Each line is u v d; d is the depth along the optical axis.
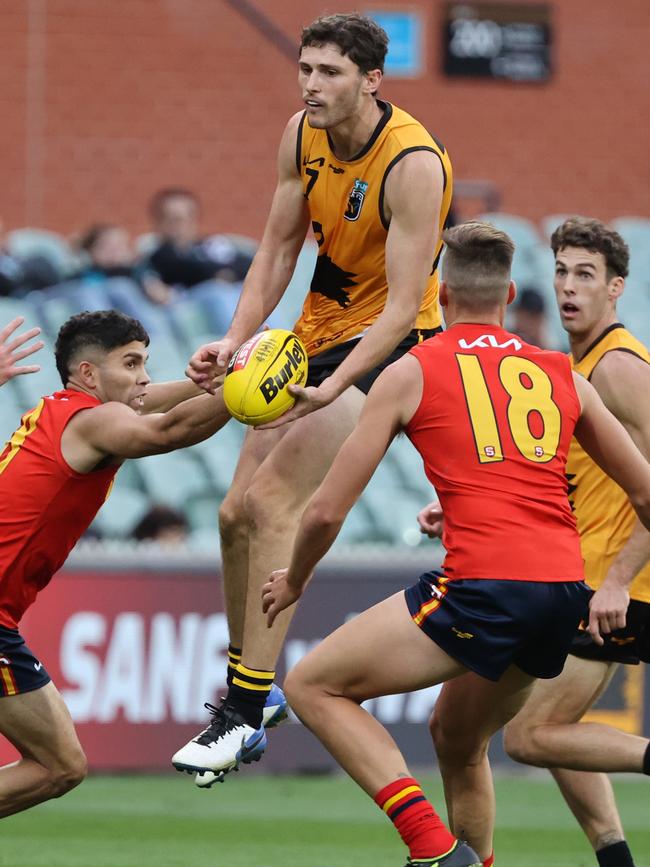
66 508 17.42
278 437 19.12
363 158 17.67
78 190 46.25
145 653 31.84
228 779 32.69
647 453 19.11
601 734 18.70
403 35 48.66
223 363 17.03
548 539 15.69
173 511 37.66
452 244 16.45
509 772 35.03
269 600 16.66
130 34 46.59
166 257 41.28
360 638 15.80
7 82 45.78
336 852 24.61
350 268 18.34
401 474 39.44
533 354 16.38
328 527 15.64
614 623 18.16
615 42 49.81
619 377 19.11
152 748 31.73
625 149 49.91
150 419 16.95
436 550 33.66
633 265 47.72
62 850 24.33
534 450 15.87
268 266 19.06
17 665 17.53
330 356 18.67
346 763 15.90
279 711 19.06
